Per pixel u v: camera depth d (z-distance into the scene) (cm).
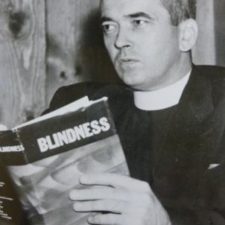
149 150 106
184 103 104
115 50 102
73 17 130
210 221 95
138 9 98
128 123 109
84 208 82
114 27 101
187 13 100
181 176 103
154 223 83
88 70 131
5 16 128
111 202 81
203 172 102
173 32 100
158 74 101
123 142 108
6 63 130
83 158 80
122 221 82
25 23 129
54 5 129
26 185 82
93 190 82
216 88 105
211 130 103
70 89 123
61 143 80
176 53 102
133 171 106
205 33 123
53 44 130
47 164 80
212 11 123
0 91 131
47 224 84
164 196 102
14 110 131
